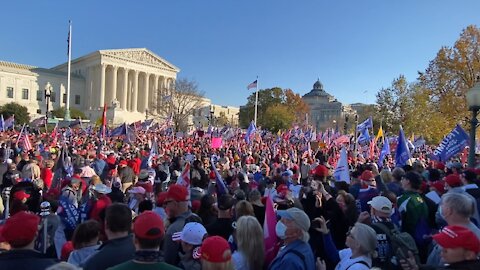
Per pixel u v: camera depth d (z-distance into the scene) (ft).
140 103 402.93
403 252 16.56
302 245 16.08
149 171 46.47
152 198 31.86
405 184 23.49
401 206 22.27
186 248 17.20
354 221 24.23
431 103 144.66
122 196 31.76
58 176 40.16
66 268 10.27
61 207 26.37
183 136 159.33
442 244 12.41
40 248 21.79
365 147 103.19
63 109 282.15
